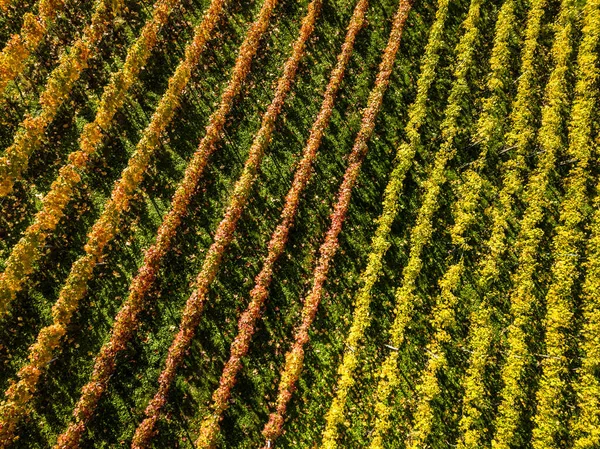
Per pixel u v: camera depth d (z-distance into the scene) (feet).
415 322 78.13
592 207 84.84
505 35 96.53
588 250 81.97
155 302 77.00
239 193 81.46
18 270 73.87
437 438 71.46
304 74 94.84
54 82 85.97
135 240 80.74
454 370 75.51
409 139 90.48
